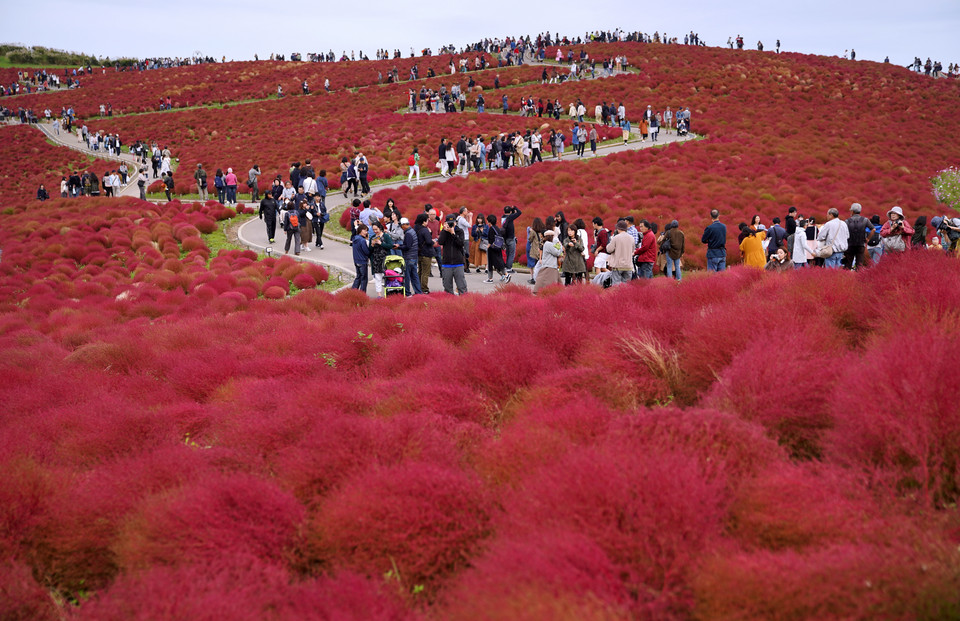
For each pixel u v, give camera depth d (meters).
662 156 36.44
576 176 31.89
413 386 5.70
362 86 66.31
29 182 49.00
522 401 5.25
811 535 2.96
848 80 59.38
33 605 3.51
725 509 3.10
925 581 2.50
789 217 17.23
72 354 9.21
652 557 2.77
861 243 15.01
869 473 3.46
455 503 3.50
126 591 3.09
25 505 4.07
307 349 8.54
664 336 6.31
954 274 6.03
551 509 3.17
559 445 3.95
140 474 4.35
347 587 2.98
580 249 14.07
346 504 3.58
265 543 3.54
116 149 52.66
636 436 3.73
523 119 47.97
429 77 64.38
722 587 2.59
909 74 63.47
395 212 17.48
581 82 57.03
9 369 8.33
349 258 20.97
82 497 4.12
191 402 6.44
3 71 86.88
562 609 2.41
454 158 34.19
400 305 11.27
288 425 5.07
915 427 3.42
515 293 12.52
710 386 5.15
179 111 65.00
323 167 36.91
